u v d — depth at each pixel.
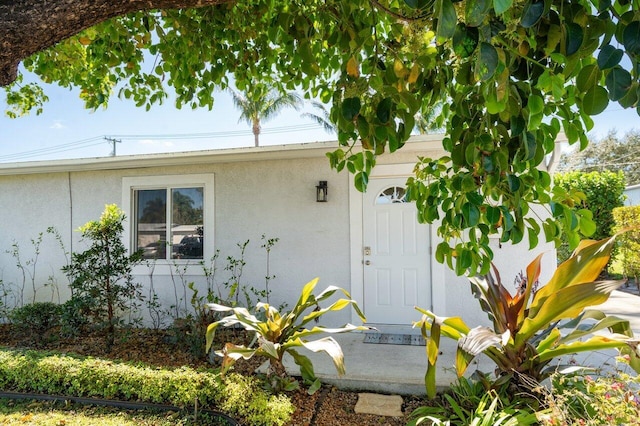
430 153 5.29
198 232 6.13
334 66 2.76
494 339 2.39
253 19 3.11
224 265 5.93
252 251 5.87
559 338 2.71
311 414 3.17
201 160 5.88
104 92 4.27
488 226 1.89
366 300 5.51
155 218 6.29
